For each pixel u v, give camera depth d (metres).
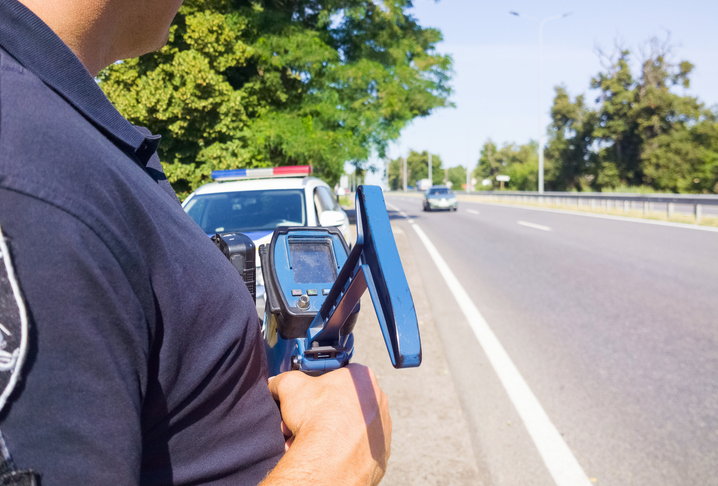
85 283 0.40
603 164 48.66
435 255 11.05
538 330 5.38
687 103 44.25
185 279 0.53
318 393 0.69
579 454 2.93
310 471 0.58
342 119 16.45
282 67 15.72
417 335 0.51
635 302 6.57
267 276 0.98
